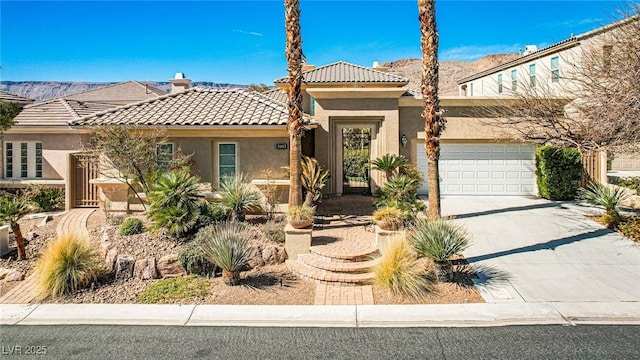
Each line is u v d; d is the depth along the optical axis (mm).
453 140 22266
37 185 20094
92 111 25359
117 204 17594
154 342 8242
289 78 13922
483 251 13242
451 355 7555
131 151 15039
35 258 12977
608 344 7836
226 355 7688
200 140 17484
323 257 12078
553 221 16625
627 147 15180
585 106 16969
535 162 22359
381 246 12430
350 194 22938
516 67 34125
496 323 8820
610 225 15500
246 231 13797
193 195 14039
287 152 17375
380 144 21719
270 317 9258
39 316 9469
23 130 21578
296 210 12945
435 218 13391
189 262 11609
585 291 10250
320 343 8102
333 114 21250
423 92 14180
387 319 9062
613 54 16453
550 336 8203
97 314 9516
